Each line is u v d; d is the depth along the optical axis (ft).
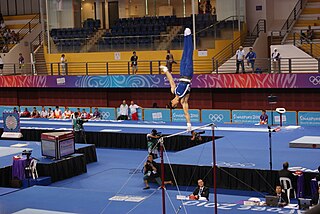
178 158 59.67
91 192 47.70
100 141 81.92
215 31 99.19
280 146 63.05
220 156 59.47
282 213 38.19
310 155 57.93
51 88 111.14
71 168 64.59
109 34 107.76
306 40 94.68
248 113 85.76
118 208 41.75
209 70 99.09
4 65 118.21
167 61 95.55
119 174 65.00
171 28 102.73
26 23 130.72
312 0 105.60
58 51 111.75
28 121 95.20
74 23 113.60
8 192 48.85
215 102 96.73
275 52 91.56
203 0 106.73
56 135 63.82
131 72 104.99
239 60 90.84
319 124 81.25
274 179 51.83
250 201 44.06
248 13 106.22
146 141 78.43
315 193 44.93
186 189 55.77
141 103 103.60
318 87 84.38
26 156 60.80
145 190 51.16
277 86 87.10
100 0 117.08
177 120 92.07
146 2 113.70
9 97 115.65
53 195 46.80
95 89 107.14
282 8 106.83
